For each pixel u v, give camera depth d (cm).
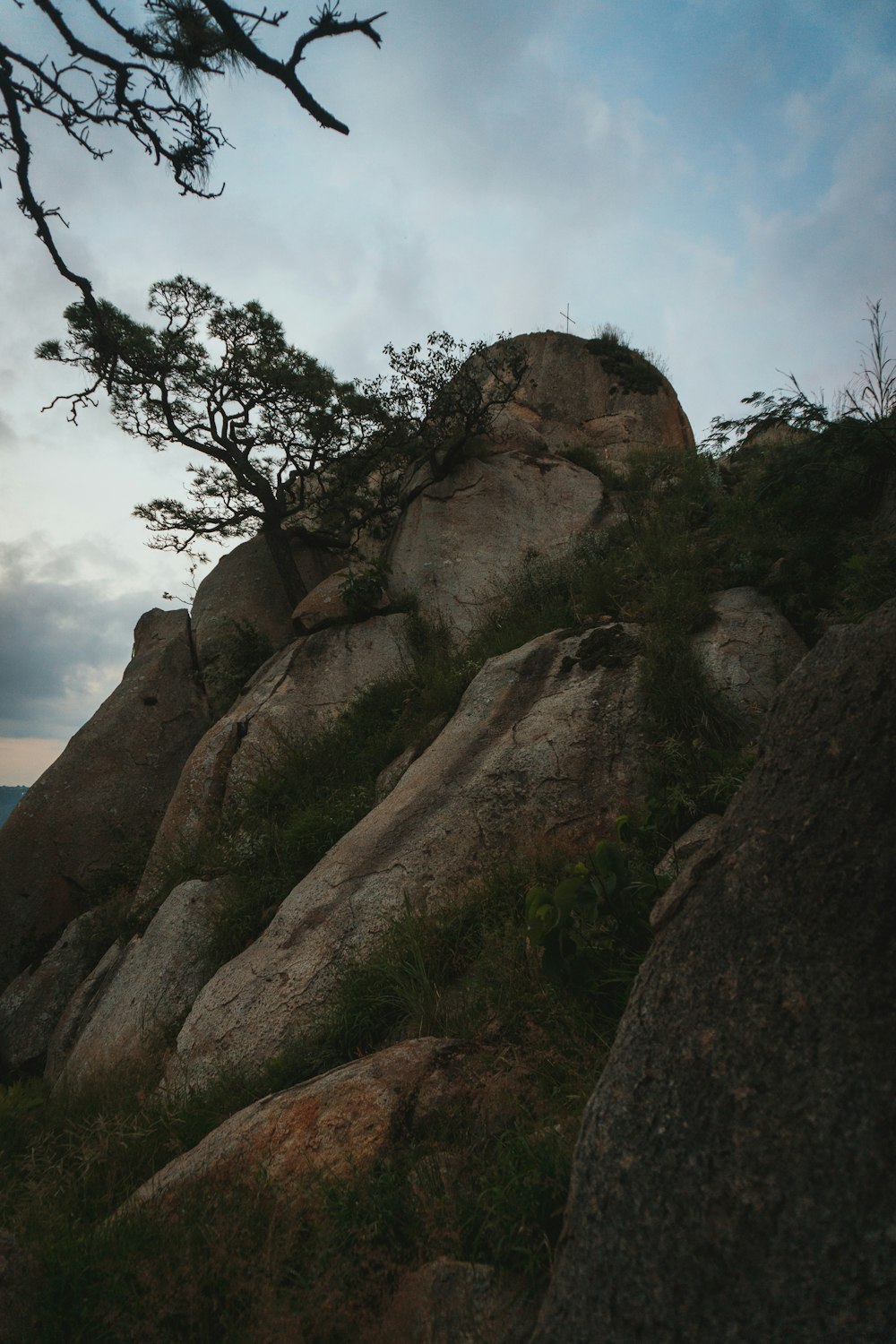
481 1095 363
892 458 721
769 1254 194
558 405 1745
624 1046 262
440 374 1346
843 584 686
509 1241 260
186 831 1027
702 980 254
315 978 570
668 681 654
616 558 962
